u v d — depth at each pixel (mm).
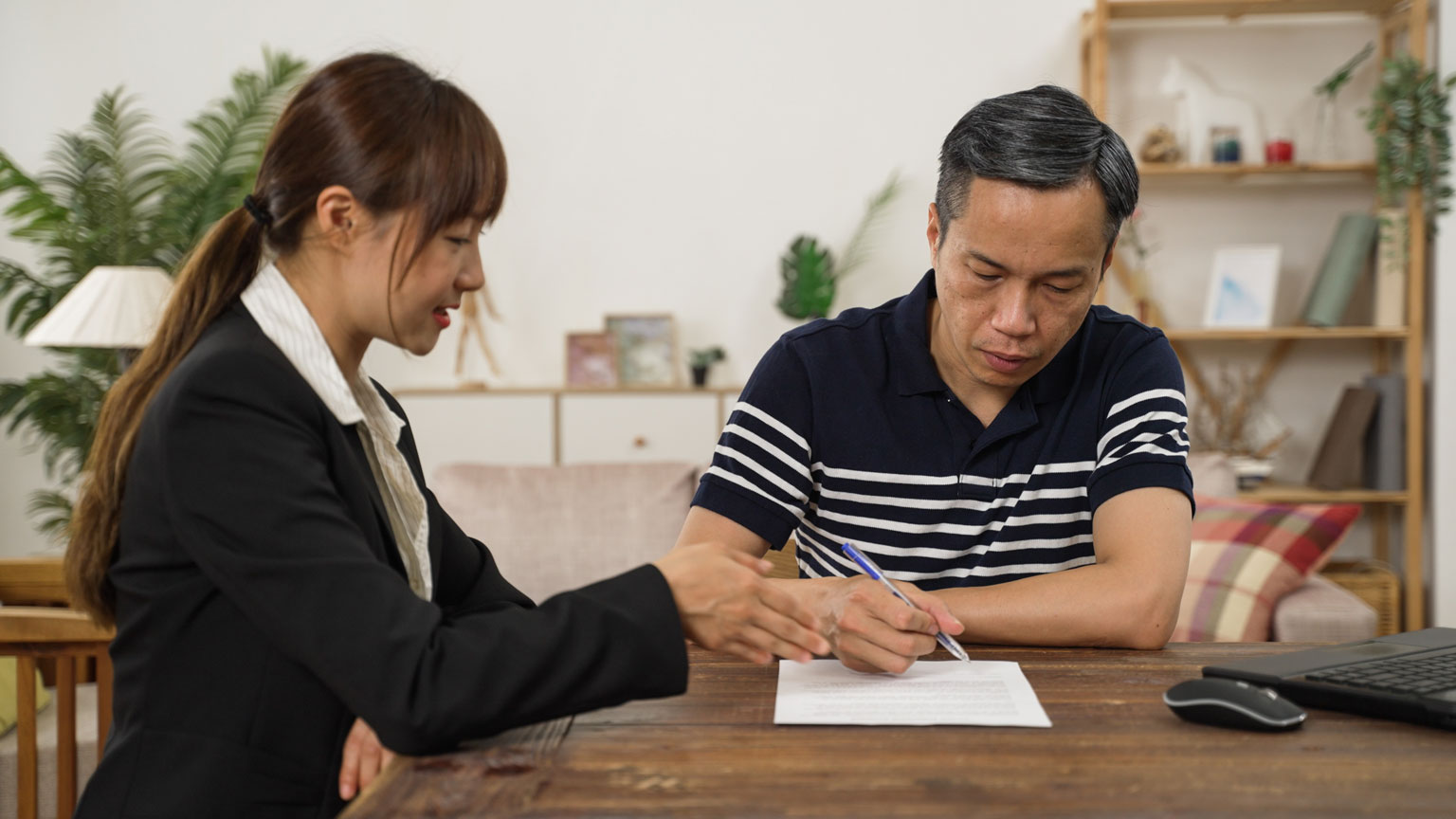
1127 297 3846
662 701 897
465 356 4113
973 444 1303
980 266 1075
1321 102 3713
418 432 3889
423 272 898
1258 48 3793
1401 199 3537
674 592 839
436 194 873
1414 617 3506
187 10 4078
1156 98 3832
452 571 1151
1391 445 3508
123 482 880
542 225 4094
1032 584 1101
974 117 1083
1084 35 3812
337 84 882
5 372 4113
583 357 4016
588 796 699
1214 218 3824
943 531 1312
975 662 1003
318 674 786
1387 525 3719
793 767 743
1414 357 3484
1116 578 1094
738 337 4078
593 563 2750
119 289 3123
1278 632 2398
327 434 886
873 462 1317
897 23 3982
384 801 698
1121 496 1188
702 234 4062
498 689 764
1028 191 1031
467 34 4055
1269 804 668
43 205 3658
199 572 836
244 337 868
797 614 860
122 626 876
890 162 4008
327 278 916
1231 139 3615
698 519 1306
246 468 802
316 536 797
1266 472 3617
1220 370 3855
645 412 3873
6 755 2043
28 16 4082
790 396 1331
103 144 3982
